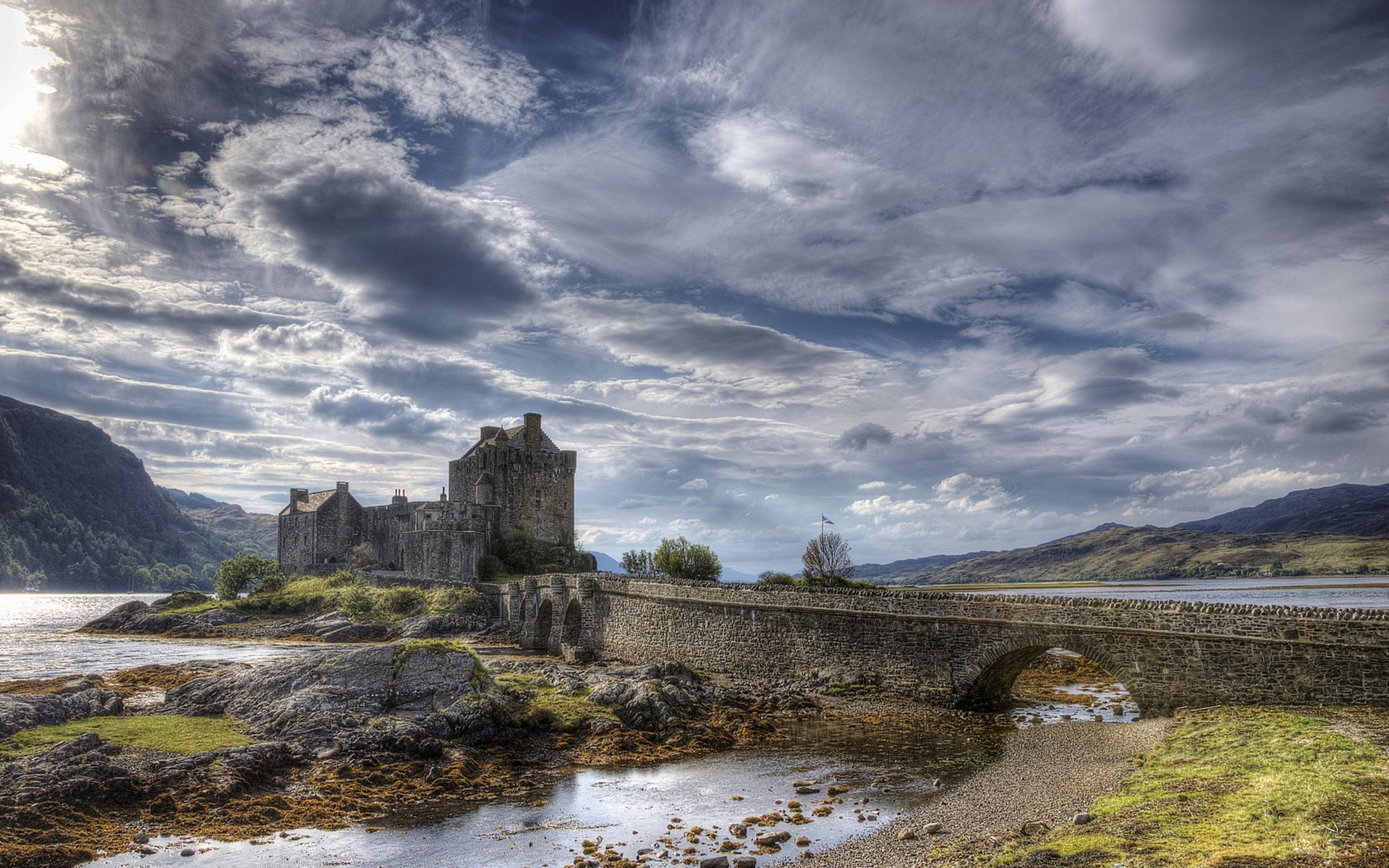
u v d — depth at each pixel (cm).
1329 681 3984
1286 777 2875
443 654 5069
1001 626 5228
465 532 13638
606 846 3053
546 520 15788
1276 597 16400
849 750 4478
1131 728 4488
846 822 3247
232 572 15012
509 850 3025
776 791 3747
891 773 3981
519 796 3731
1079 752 4097
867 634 6022
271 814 3391
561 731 4875
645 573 11738
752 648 6862
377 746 4212
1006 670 5575
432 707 4762
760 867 2788
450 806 3578
